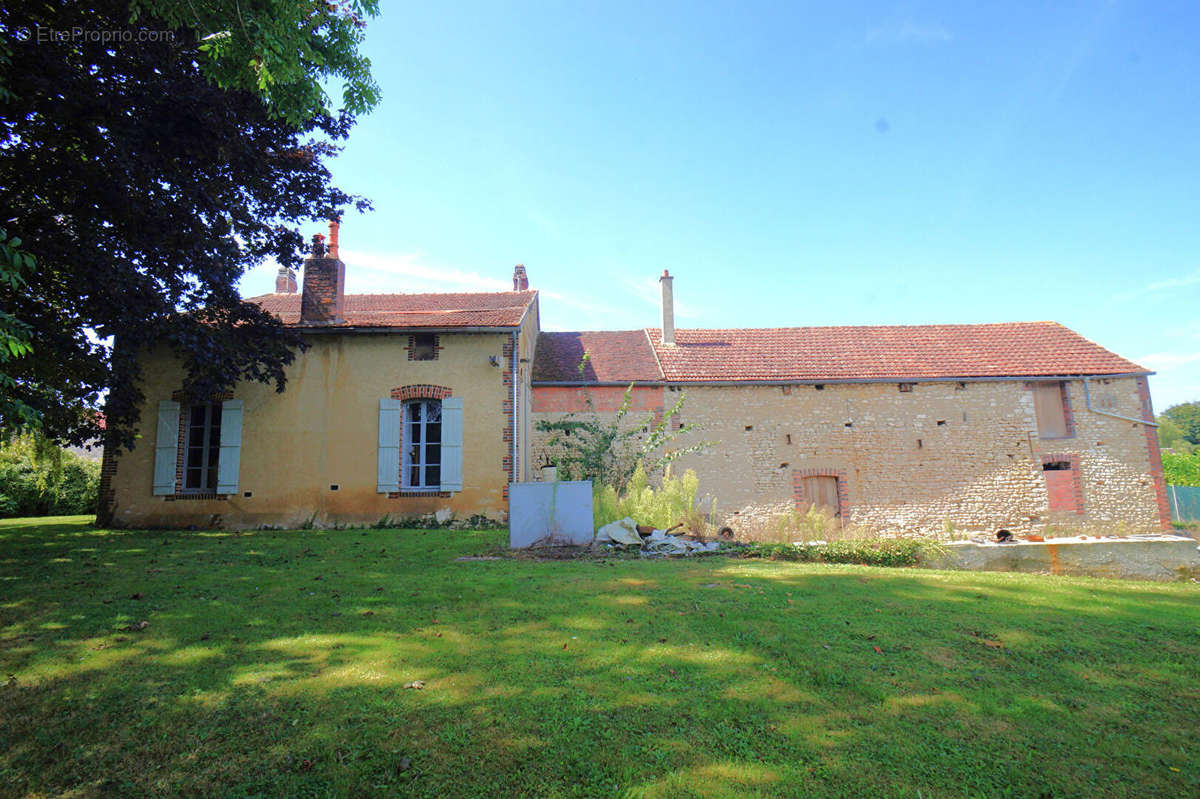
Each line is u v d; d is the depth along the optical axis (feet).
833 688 12.31
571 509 32.17
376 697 11.80
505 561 27.20
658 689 12.19
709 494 53.72
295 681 12.59
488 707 11.37
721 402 55.77
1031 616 17.58
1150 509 54.34
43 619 17.08
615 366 58.18
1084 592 21.15
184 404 43.47
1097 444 55.42
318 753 9.86
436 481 43.32
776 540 37.70
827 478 55.16
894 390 56.29
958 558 32.09
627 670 13.19
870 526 53.78
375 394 43.24
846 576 23.68
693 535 36.45
